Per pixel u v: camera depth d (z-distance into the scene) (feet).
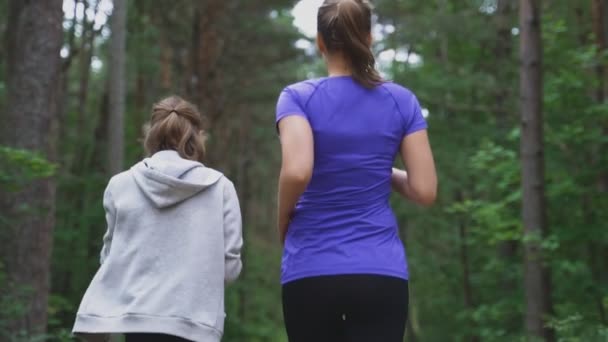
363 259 9.98
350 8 10.59
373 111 10.49
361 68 10.62
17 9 34.42
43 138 33.99
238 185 95.96
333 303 9.98
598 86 40.81
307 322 10.13
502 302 48.57
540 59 36.27
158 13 64.59
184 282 11.45
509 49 57.77
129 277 11.51
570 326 26.99
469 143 58.29
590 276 39.55
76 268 54.65
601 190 40.60
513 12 57.16
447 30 54.80
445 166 58.95
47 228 34.42
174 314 11.26
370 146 10.37
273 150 111.75
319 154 10.30
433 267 66.44
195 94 65.92
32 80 33.81
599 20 42.47
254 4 67.21
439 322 69.67
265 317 97.25
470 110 58.65
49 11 34.01
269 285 96.94
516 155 41.73
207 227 11.79
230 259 11.93
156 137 12.30
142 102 69.77
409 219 65.67
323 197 10.24
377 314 9.99
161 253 11.60
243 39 68.64
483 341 51.29
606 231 39.34
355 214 10.20
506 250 51.08
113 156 39.04
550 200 41.06
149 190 11.72
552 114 41.32
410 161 10.73
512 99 56.08
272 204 128.36
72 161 65.51
